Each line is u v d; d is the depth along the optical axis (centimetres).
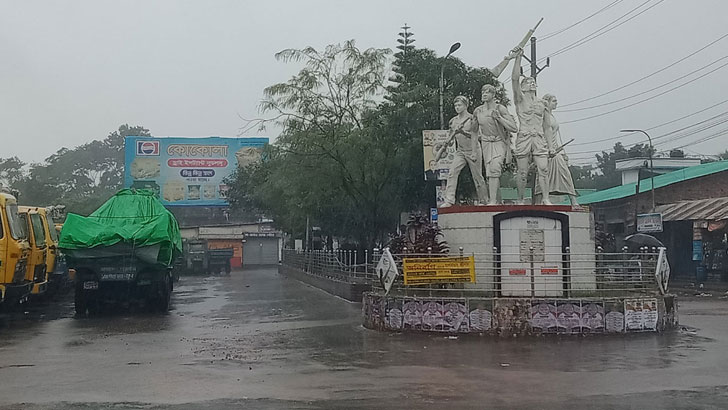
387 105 2842
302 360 1168
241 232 6738
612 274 1576
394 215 3027
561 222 1591
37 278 2053
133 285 2005
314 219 3541
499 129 1755
